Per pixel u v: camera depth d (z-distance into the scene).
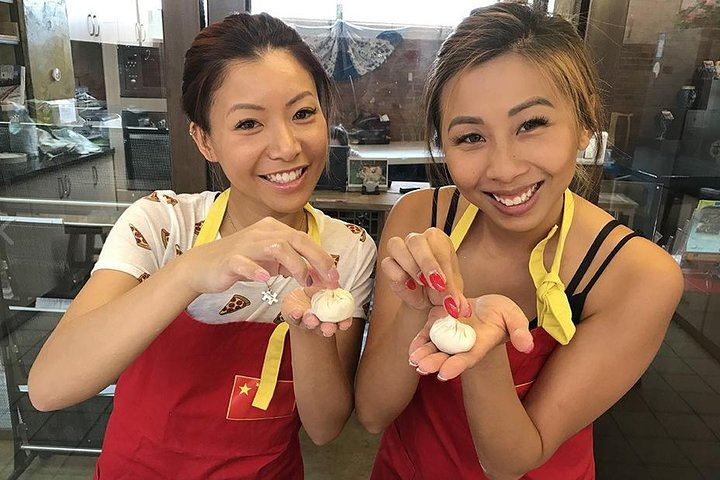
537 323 0.90
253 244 0.71
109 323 0.77
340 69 2.66
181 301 0.76
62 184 1.93
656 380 1.73
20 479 2.05
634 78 1.65
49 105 1.86
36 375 0.82
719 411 1.56
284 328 0.92
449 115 0.81
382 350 0.84
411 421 1.01
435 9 2.61
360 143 2.82
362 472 2.13
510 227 0.83
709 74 1.58
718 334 1.58
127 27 1.76
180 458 0.94
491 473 0.83
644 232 1.75
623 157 1.71
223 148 0.88
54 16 1.77
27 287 2.00
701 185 1.63
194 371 0.92
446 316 0.66
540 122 0.77
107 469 0.97
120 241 0.92
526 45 0.76
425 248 0.69
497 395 0.74
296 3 2.48
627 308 0.83
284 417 0.96
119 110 1.85
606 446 1.87
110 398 2.15
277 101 0.84
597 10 1.63
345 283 1.01
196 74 0.90
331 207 2.41
